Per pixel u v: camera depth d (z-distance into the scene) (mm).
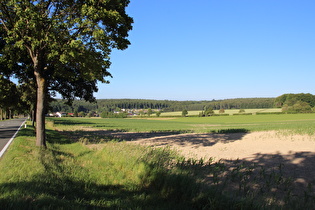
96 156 9250
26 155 8258
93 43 10406
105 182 6258
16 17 9797
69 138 17719
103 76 12617
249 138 17359
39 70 11039
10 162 6996
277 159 9312
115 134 25234
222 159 9602
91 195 5141
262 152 11016
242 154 10719
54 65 11383
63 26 9523
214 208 4477
